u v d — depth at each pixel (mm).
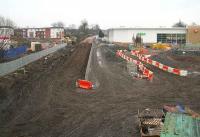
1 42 49875
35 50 56562
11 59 39438
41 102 19844
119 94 22297
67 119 16547
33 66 35219
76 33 169375
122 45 84625
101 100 20578
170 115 13289
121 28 93312
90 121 16250
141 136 13516
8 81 25266
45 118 16672
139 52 52875
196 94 22516
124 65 37969
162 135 11336
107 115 17297
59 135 14258
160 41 90188
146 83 26484
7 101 19766
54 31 121625
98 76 29719
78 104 19516
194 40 85000
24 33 121938
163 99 20984
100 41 111125
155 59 44625
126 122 16078
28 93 22141
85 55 51375
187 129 11781
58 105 19203
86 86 24078
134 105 19375
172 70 32594
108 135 14258
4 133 14438
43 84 25453
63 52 57562
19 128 15117
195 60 43156
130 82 26797
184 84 26234
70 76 29625
